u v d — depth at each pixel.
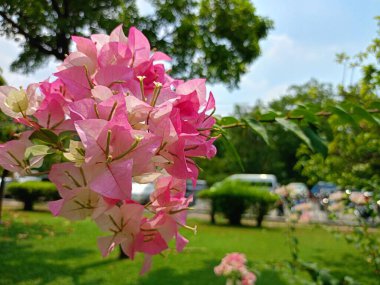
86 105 0.69
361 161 5.40
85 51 0.84
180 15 9.30
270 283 5.20
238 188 14.17
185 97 0.83
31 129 0.87
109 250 0.74
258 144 34.56
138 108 0.72
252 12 10.26
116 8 8.54
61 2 8.05
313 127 1.60
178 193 0.82
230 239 9.78
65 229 10.22
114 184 0.62
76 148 0.69
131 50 0.85
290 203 5.09
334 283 2.49
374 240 4.04
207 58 9.74
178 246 0.82
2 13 7.49
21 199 16.19
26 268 5.96
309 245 8.77
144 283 5.36
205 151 0.81
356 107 1.62
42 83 0.82
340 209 4.70
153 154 0.66
